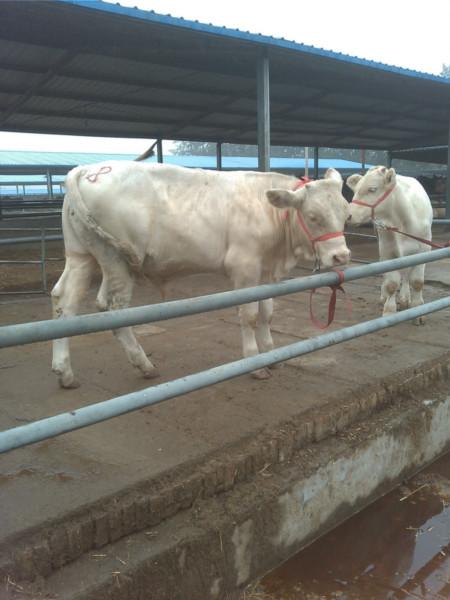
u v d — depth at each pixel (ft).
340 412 10.80
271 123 51.52
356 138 64.28
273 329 17.08
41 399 11.49
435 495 11.61
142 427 9.98
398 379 12.51
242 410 10.68
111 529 7.37
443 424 13.03
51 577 6.73
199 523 7.91
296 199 10.77
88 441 9.45
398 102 43.42
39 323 5.65
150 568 7.11
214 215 11.28
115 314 6.24
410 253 17.12
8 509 7.34
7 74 30.83
